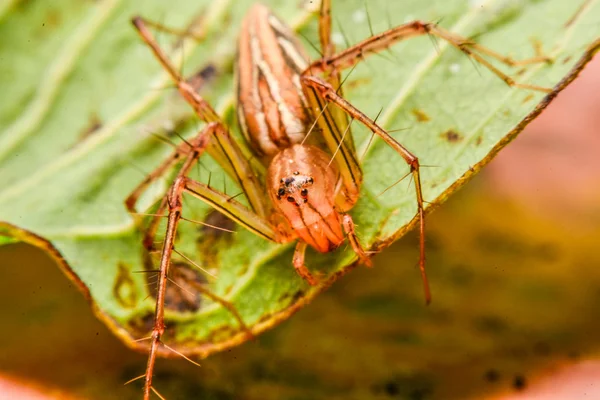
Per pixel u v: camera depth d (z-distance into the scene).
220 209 0.06
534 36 0.06
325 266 0.06
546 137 0.08
